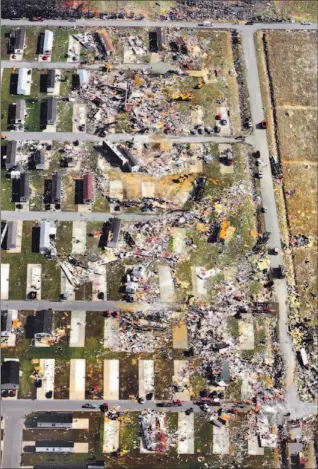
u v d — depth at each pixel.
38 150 65.00
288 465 54.56
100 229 62.03
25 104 68.31
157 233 62.31
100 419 54.59
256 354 58.06
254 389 56.75
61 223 62.06
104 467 53.22
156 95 70.06
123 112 68.69
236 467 54.19
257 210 64.81
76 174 64.81
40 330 56.47
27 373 55.78
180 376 56.53
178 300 59.47
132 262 60.72
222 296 60.03
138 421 54.78
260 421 55.62
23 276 59.50
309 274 62.19
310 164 68.25
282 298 60.62
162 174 65.56
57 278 59.59
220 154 67.38
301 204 65.75
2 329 56.53
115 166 65.50
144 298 59.25
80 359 56.53
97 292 59.19
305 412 56.25
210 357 57.34
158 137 67.69
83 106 68.75
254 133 69.25
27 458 53.22
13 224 61.28
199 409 55.53
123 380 56.06
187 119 69.06
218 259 61.78
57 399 55.16
